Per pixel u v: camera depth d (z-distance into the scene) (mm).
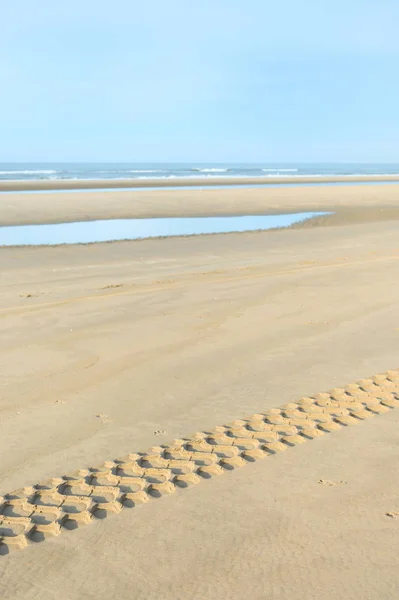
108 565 2438
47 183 49625
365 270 9055
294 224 19953
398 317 6301
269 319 6285
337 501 2910
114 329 5949
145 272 10031
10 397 4238
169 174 90375
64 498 2947
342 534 2637
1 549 2559
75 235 16703
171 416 3918
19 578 2361
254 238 15734
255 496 2965
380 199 30656
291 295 7398
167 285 8336
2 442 3541
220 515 2797
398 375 4664
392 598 2227
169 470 3223
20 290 8328
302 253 12352
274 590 2277
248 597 2240
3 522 2754
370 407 4102
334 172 119812
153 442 3549
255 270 9672
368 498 2939
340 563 2436
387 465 3283
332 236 16000
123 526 2717
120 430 3709
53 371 4762
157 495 2986
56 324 6168
